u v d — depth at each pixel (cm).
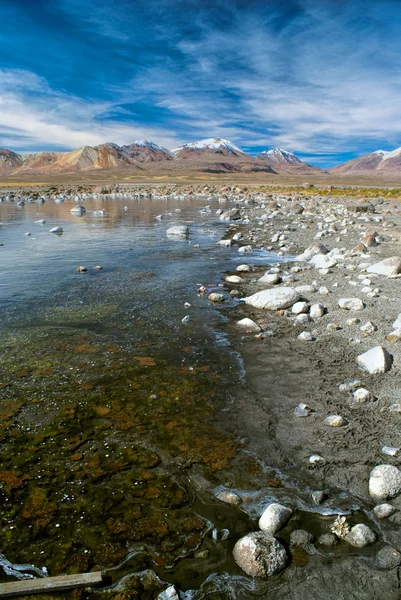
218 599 349
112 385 705
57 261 1770
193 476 493
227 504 451
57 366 775
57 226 3006
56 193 7669
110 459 523
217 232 2667
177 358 811
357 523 424
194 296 1242
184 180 15838
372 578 363
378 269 1408
